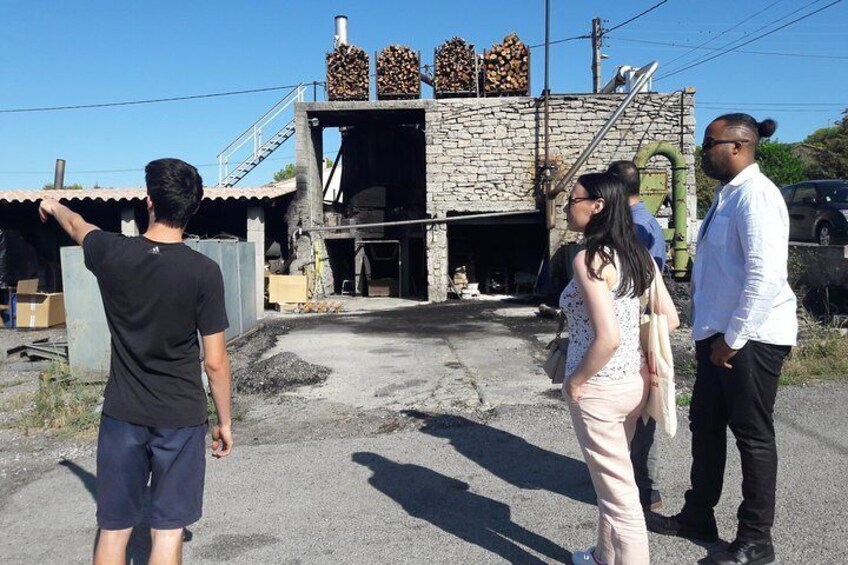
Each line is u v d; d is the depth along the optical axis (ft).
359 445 17.58
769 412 10.66
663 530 11.96
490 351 32.01
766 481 10.62
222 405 9.35
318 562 11.45
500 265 67.97
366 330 41.09
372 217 68.18
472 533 12.32
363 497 14.11
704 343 11.40
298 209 60.29
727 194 10.99
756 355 10.50
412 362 29.60
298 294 53.36
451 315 48.60
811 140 150.82
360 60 60.75
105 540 8.86
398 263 69.05
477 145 58.70
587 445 9.62
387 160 68.33
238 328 37.27
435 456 16.44
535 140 58.18
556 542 11.86
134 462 8.88
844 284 32.86
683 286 38.29
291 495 14.34
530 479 14.75
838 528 11.79
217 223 58.29
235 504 13.96
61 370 26.50
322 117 63.82
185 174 9.10
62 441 18.98
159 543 8.86
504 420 19.27
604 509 9.68
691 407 11.80
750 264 10.15
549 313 45.42
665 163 56.18
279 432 19.39
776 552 11.05
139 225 55.77
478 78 60.03
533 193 58.54
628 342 9.56
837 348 24.77
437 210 59.16
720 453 11.51
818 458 15.03
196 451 9.10
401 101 59.11
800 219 48.16
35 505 14.49
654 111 56.90
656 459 12.62
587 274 9.20
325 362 30.01
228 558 11.68
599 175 9.71
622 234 9.47
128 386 8.84
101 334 25.21
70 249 25.05
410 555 11.57
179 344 8.93
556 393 22.67
